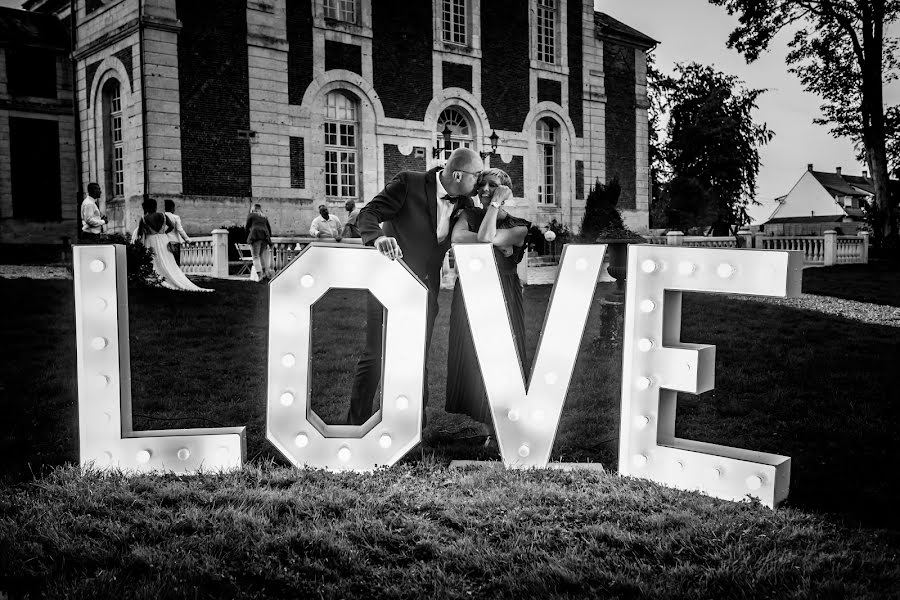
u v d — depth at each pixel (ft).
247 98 65.98
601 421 16.98
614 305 24.26
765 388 20.36
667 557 9.82
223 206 64.90
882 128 95.25
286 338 12.86
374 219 14.14
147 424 16.24
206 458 12.93
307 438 12.94
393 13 74.84
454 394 14.83
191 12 62.54
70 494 11.48
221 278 50.60
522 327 15.16
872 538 10.36
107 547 9.87
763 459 11.92
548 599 8.70
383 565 9.61
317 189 70.54
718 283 11.94
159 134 61.62
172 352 24.77
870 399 19.11
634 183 97.60
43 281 40.57
